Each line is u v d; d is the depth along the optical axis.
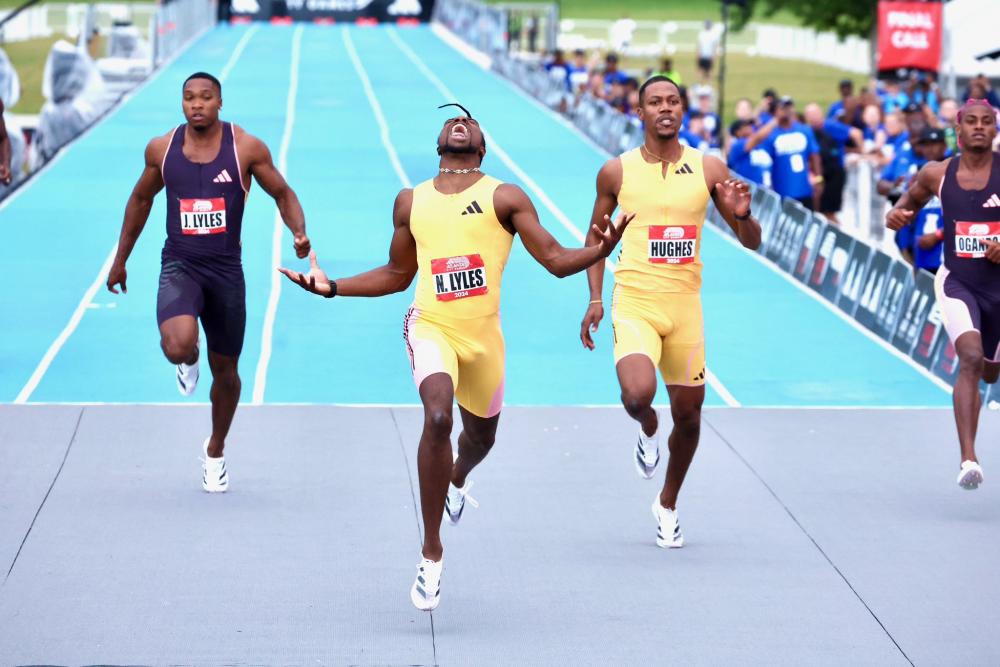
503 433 34.00
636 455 27.80
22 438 32.34
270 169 27.30
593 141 92.88
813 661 20.72
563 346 44.72
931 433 34.47
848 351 44.59
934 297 43.03
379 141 90.50
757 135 62.94
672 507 25.78
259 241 59.53
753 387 40.16
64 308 47.88
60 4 150.88
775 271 56.81
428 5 186.62
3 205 65.94
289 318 47.31
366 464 31.03
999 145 57.41
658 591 23.58
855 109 77.94
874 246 48.88
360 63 139.38
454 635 21.50
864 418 35.94
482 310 22.30
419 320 22.48
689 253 24.75
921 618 22.47
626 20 152.00
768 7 160.88
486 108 109.00
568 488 29.61
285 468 30.58
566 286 53.16
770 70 181.62
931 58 90.25
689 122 76.25
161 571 24.03
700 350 25.02
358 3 185.50
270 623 21.81
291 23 184.75
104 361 41.56
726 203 23.73
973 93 65.75
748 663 20.64
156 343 43.88
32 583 23.31
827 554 25.58
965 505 28.62
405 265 23.06
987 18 88.62
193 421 34.34
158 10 130.50
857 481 30.33
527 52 150.50
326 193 71.38
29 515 26.88
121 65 116.81
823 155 65.56
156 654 20.48
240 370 40.94
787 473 30.86
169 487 28.97
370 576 24.03
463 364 22.56
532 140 93.56
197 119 26.58
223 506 27.77
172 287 26.73
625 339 24.58
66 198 68.31
